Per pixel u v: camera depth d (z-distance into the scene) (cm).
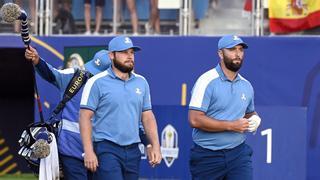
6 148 4934
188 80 4212
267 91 4194
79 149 2642
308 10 4244
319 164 4138
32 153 2538
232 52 2456
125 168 2430
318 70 4166
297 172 3491
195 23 4419
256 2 4284
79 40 4250
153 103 4231
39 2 4338
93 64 2675
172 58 4222
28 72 4762
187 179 3819
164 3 4350
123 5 4372
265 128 3503
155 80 4231
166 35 4281
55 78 2630
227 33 4394
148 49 4231
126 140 2419
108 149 2398
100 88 2403
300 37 4162
